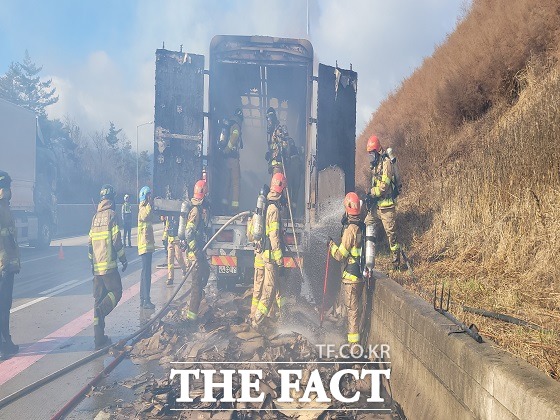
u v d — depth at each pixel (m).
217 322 6.78
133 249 18.11
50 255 16.38
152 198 8.54
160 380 4.79
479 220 6.66
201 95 8.84
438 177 9.27
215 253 8.52
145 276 8.18
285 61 9.17
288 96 10.74
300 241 8.01
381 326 5.11
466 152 9.43
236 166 9.63
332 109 8.65
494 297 4.76
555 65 8.73
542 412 2.18
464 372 3.00
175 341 6.09
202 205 7.07
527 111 6.90
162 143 8.67
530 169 5.94
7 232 5.87
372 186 6.97
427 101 13.58
